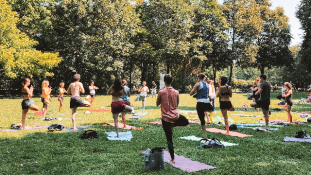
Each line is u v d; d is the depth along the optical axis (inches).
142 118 448.5
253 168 178.2
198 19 1603.1
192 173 167.9
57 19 1306.6
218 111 575.8
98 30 1332.4
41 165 184.5
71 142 257.6
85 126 358.3
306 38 1391.5
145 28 1476.4
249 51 1627.7
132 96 1173.7
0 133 299.6
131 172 169.2
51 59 1090.7
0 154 211.0
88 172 168.4
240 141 269.4
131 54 1422.2
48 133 302.8
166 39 1428.4
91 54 1288.1
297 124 388.5
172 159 191.5
